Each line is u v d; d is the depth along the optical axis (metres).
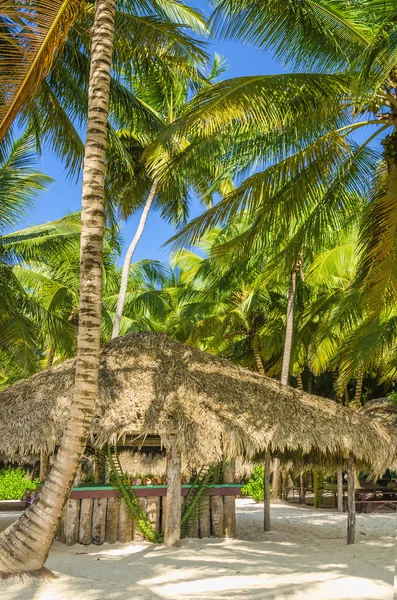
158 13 14.20
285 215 12.85
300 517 16.42
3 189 16.64
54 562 9.25
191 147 12.67
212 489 12.09
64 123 14.16
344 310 17.56
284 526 14.54
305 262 21.23
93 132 7.45
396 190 10.86
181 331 30.08
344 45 11.38
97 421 9.98
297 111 11.44
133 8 14.00
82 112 14.42
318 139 11.87
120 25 12.80
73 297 24.22
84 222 7.35
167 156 16.92
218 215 12.70
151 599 6.82
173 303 32.09
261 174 12.12
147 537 11.28
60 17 8.48
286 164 11.86
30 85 9.15
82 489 11.18
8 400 10.89
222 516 12.09
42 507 7.06
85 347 7.19
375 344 16.89
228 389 11.11
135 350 11.38
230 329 26.73
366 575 8.39
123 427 9.94
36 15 8.42
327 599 7.01
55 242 20.09
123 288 18.77
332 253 19.58
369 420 12.08
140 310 30.53
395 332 17.17
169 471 10.99
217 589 7.45
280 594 7.21
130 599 6.73
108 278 26.11
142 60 14.23
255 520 15.72
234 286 24.48
